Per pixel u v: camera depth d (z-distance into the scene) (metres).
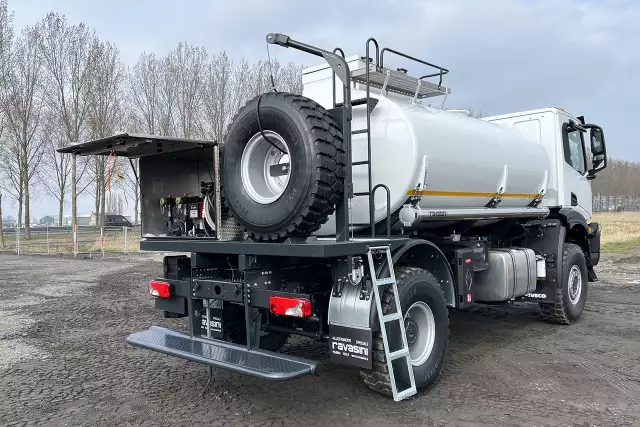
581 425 3.87
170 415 4.16
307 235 4.36
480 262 6.01
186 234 5.73
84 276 13.62
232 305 4.88
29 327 7.47
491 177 5.86
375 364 4.15
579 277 7.62
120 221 34.97
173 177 5.85
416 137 4.70
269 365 3.91
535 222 7.28
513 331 6.96
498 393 4.57
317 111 4.21
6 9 24.59
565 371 5.20
